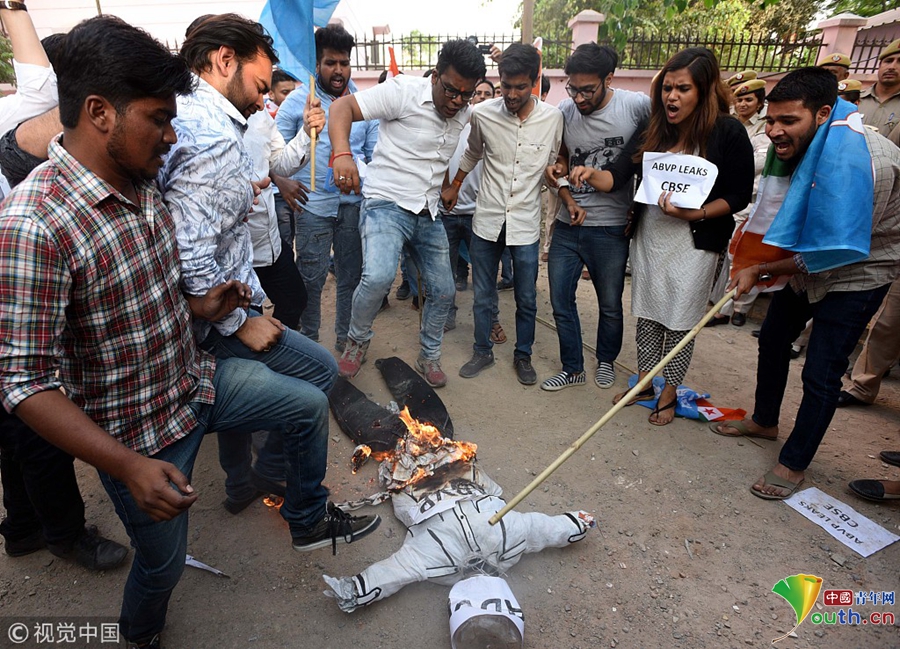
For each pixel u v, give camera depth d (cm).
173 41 911
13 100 222
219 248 187
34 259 123
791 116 238
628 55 921
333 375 223
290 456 203
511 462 303
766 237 253
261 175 275
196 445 175
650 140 306
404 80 315
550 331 477
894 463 304
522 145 340
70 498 219
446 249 354
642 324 346
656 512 270
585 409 356
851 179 228
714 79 279
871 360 357
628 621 213
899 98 489
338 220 384
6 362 123
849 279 254
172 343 160
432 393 338
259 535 248
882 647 205
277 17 277
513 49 314
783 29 1232
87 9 899
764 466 304
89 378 147
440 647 199
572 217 342
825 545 250
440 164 332
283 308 318
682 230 311
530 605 218
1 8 217
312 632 204
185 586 222
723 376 407
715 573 236
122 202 138
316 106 283
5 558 235
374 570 209
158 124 133
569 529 235
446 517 224
